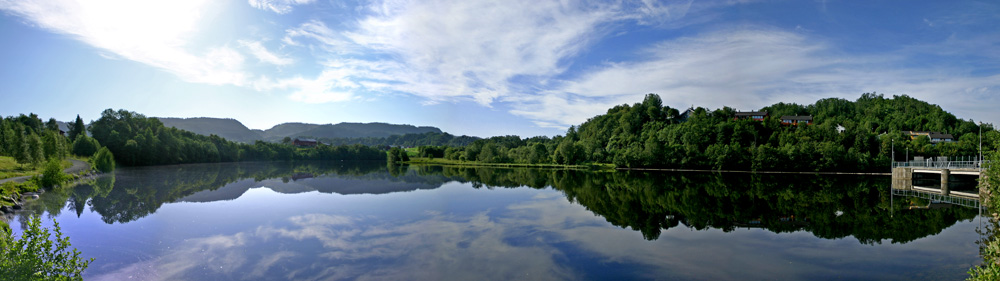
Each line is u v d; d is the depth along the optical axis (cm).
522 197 4409
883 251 2223
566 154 12625
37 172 5628
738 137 11706
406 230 2611
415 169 10888
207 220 2897
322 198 4156
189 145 11862
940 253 2186
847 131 11600
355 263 1920
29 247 989
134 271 1778
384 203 3819
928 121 14462
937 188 5978
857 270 1900
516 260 1997
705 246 2302
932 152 9881
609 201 4206
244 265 1877
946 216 3403
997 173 2723
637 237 2500
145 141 10225
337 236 2431
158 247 2158
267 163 14188
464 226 2752
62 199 3856
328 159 18112
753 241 2433
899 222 3105
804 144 9512
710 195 4891
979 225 2995
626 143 13788
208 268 1830
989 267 1188
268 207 3522
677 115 16988
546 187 5681
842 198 4672
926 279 1781
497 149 15600
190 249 2123
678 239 2461
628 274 1820
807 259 2067
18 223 2720
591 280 1745
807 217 3306
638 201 4244
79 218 2925
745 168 9856
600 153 12888
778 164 9512
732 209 3731
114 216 3027
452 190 5084
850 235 2622
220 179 6488
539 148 13600
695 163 10194
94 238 2325
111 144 9869
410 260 1973
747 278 1788
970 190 5700
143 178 6425
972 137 10494
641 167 10781
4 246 995
